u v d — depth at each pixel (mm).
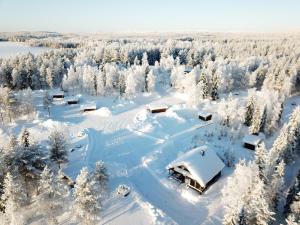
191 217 40625
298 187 39875
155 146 63406
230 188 37875
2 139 61469
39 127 74125
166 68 139375
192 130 72812
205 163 47625
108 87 110125
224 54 193750
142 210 39750
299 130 60875
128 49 171750
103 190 41438
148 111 88312
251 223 34156
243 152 62156
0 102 77875
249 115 77688
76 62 139375
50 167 43625
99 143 65062
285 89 110312
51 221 34750
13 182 33938
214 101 99938
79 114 87500
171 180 48938
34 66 121812
